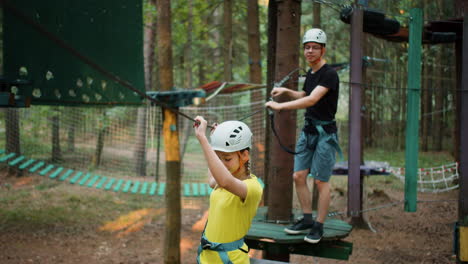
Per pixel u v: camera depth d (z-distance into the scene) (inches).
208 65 787.4
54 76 118.3
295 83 173.9
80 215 391.2
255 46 435.2
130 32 132.6
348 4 162.7
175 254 256.7
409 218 380.2
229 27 516.7
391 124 553.0
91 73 125.5
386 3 197.0
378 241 315.6
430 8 202.4
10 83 110.7
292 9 173.8
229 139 92.3
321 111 149.0
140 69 135.4
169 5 266.5
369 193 467.2
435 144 566.6
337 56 737.0
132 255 293.0
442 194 465.4
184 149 504.1
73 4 121.0
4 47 109.0
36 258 278.1
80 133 585.0
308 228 157.6
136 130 539.5
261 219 180.5
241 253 94.0
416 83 169.5
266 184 234.8
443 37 253.0
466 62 174.9
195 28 668.1
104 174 517.0
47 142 561.0
